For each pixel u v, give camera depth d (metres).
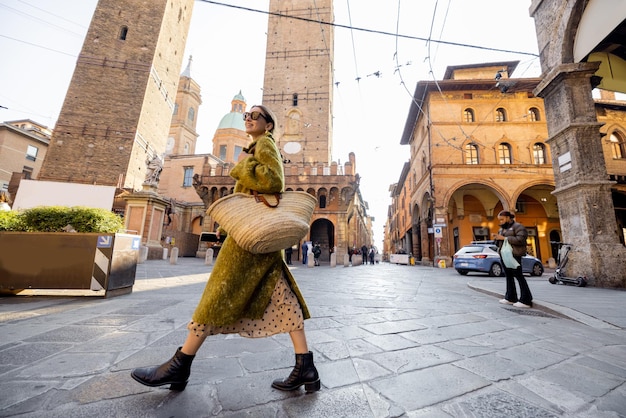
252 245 1.37
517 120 20.22
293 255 22.50
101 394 1.39
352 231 27.59
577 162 7.45
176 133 43.97
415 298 4.92
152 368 1.47
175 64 28.81
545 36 8.45
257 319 1.51
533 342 2.52
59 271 4.05
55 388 1.45
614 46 7.66
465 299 4.96
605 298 4.82
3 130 30.52
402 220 39.47
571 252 7.45
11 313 3.17
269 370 1.76
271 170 1.45
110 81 23.30
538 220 22.31
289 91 31.67
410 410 1.34
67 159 21.64
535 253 21.88
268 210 1.41
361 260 23.70
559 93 8.04
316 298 4.72
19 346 2.09
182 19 29.66
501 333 2.79
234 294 1.41
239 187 1.60
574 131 7.57
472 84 20.30
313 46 32.53
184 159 32.91
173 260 12.38
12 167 31.05
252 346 2.24
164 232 21.75
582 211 7.25
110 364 1.78
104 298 4.14
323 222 25.84
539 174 19.28
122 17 24.77
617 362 2.06
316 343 2.33
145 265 10.69
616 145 20.11
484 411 1.35
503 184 19.36
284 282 1.60
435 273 12.74
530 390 1.59
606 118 20.36
